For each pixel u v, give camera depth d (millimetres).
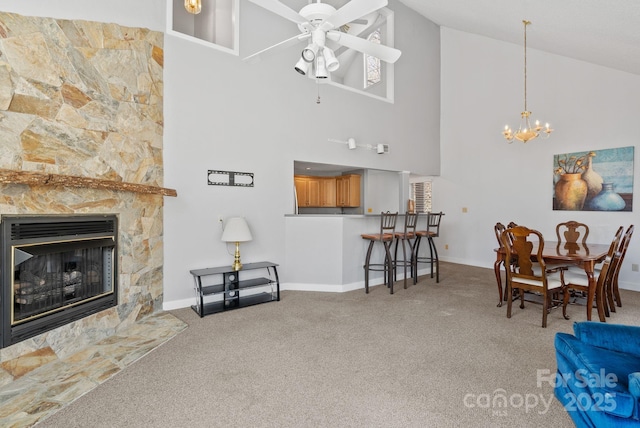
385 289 4762
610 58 4352
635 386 1350
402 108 6418
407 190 6562
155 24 3596
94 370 2373
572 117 5238
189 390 2113
